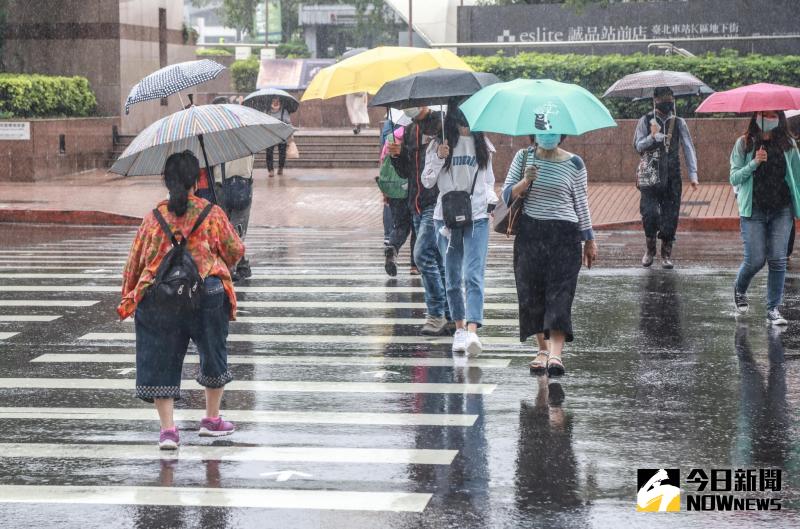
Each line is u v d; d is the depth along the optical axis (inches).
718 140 2437.3
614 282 1338.6
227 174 1309.1
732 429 727.7
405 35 5639.8
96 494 614.5
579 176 861.2
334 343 1015.0
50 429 746.2
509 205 864.9
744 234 1085.8
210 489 620.4
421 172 1010.7
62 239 1859.0
